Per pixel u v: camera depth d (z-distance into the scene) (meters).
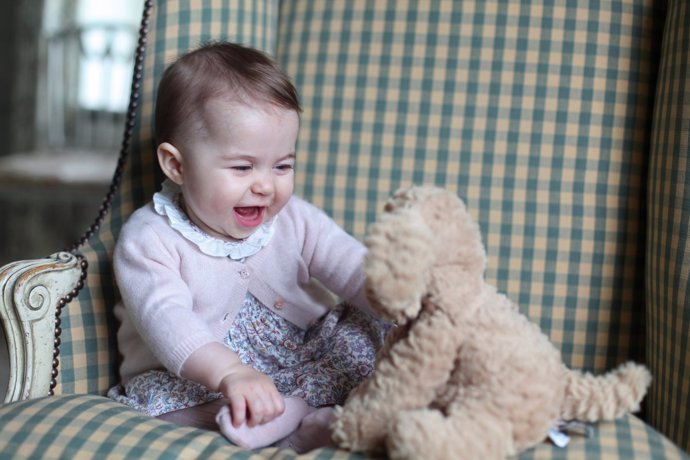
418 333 0.86
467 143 1.32
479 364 0.85
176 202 1.17
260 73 1.09
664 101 1.20
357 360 1.12
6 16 3.54
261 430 0.96
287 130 1.10
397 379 0.86
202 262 1.14
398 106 1.34
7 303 1.09
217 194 1.09
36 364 1.12
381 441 0.87
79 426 0.94
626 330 1.28
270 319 1.21
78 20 3.56
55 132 3.58
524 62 1.32
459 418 0.82
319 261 1.23
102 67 3.57
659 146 1.20
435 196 0.88
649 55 1.31
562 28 1.32
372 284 0.81
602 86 1.31
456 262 0.88
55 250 3.61
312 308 1.23
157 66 1.31
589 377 0.94
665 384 1.14
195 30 1.32
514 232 1.30
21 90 3.57
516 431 0.84
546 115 1.31
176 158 1.12
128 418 0.96
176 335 1.01
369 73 1.35
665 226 1.15
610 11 1.32
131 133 1.32
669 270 1.13
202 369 0.98
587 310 1.29
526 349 0.87
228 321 1.17
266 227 1.20
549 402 0.86
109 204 1.31
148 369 1.17
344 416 0.89
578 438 0.91
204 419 1.07
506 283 1.30
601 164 1.30
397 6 1.36
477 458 0.80
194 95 1.09
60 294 1.15
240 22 1.34
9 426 0.95
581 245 1.29
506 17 1.33
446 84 1.33
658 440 0.92
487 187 1.31
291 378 1.12
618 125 1.30
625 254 1.29
